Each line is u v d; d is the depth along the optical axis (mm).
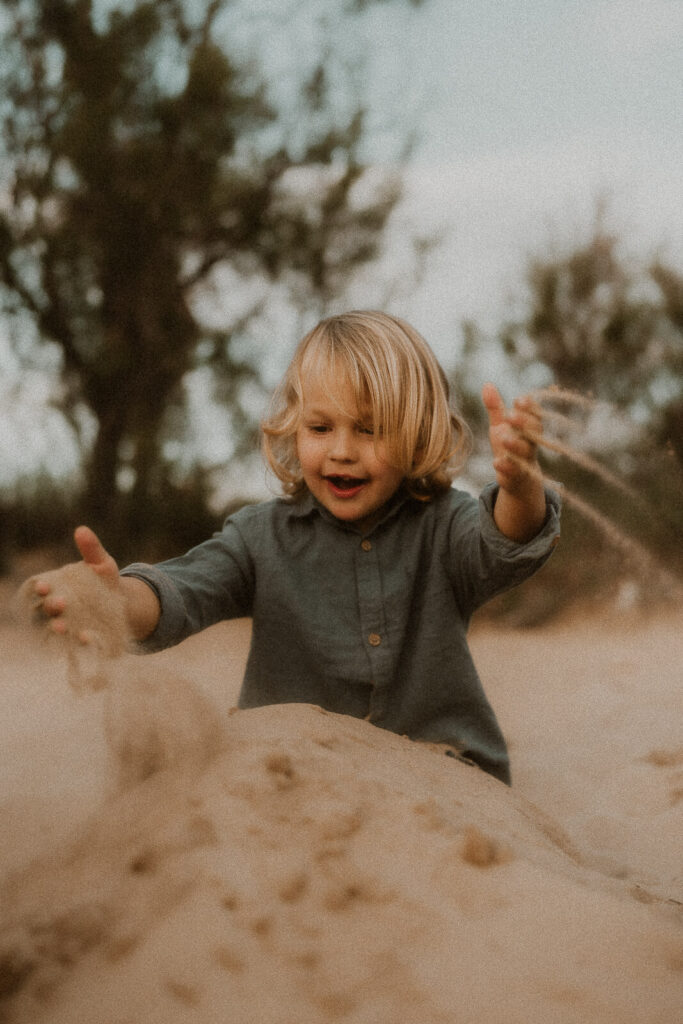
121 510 7504
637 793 2350
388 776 1228
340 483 1915
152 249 7219
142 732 1129
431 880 1005
